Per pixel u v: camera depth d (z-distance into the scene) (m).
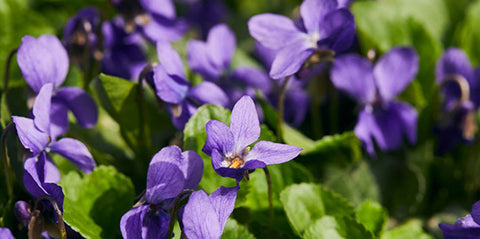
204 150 0.29
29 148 0.29
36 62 0.30
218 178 0.31
